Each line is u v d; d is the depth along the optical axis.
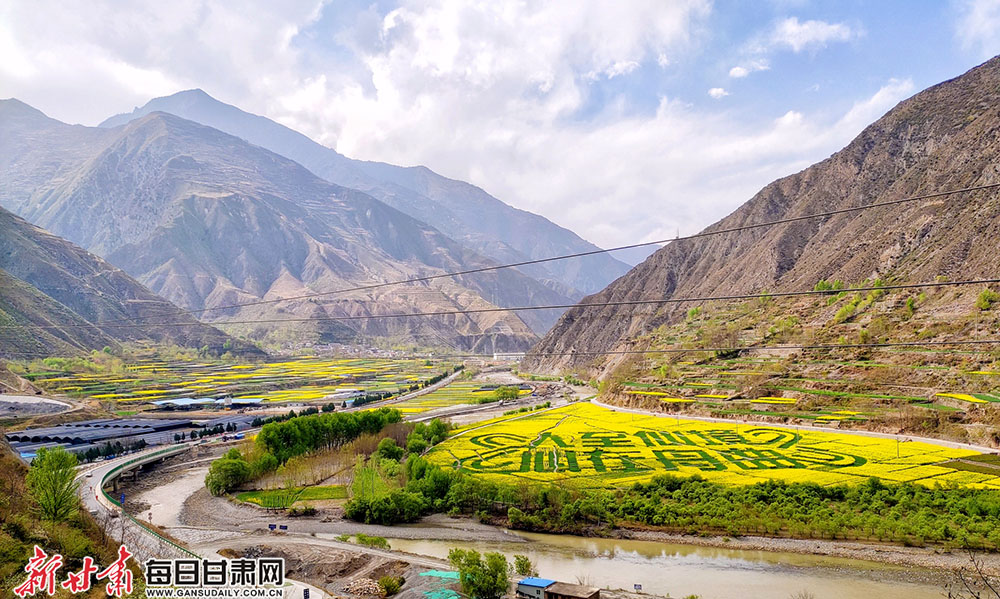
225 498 114.75
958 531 78.94
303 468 124.44
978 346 165.12
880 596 66.75
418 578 70.94
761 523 87.31
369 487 107.94
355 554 79.50
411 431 154.12
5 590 52.03
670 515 91.44
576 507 93.88
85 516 75.06
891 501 91.25
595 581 72.81
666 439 150.25
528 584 66.12
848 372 183.12
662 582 72.19
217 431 182.00
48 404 195.75
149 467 141.38
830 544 81.69
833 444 137.50
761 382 195.50
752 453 129.88
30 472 73.94
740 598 67.31
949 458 118.56
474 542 88.19
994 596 65.00
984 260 192.62
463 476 108.62
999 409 137.88
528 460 129.75
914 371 169.00
